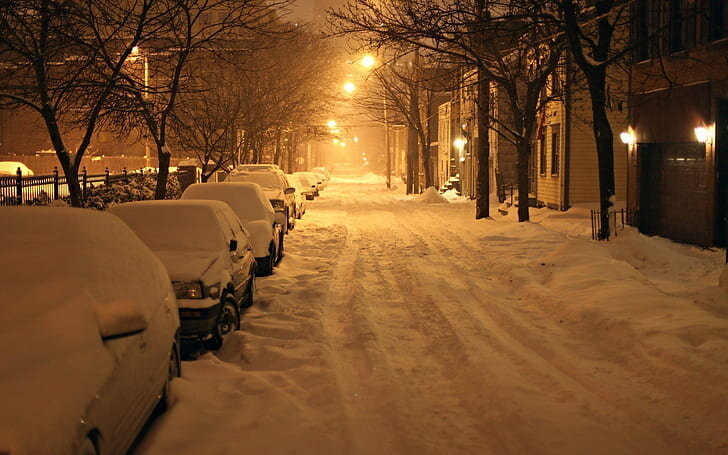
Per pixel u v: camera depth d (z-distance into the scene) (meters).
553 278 12.81
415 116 49.12
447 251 18.34
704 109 17.19
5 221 5.39
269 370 8.06
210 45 16.78
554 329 9.64
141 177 25.39
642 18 20.53
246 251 11.36
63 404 3.90
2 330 4.39
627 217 21.69
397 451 5.64
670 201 19.66
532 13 17.08
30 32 11.62
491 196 38.91
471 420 6.34
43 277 4.85
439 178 63.91
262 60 32.53
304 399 6.95
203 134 23.02
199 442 5.74
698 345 8.16
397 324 10.25
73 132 44.25
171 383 6.81
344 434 5.99
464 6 18.36
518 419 6.23
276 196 22.70
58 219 5.50
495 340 9.08
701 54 17.38
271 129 40.53
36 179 16.86
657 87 19.66
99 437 4.27
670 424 6.07
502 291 12.54
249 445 5.70
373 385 7.41
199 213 10.12
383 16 18.05
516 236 20.48
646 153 20.78
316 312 10.98
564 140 28.45
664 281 12.84
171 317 6.52
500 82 22.31
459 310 10.94
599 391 7.00
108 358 4.57
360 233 23.61
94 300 4.80
